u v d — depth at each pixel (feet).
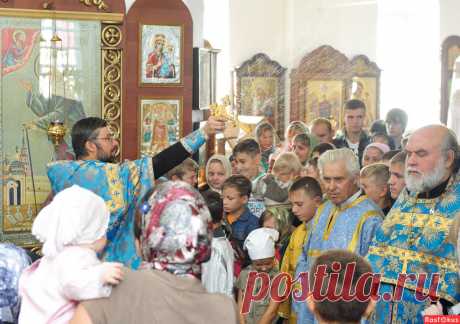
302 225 12.30
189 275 6.51
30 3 17.10
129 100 17.90
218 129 12.16
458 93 21.15
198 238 6.43
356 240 10.85
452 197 9.98
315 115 24.75
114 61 17.66
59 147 17.25
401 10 25.77
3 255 8.82
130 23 17.81
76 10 17.35
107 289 6.34
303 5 25.71
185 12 18.08
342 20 25.62
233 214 13.58
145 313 6.32
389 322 10.12
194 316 6.44
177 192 6.55
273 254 12.35
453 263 9.78
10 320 8.76
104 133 12.34
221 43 26.48
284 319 12.36
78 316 6.25
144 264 6.61
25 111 17.13
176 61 18.15
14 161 17.08
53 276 7.91
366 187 11.62
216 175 15.37
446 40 25.55
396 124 16.76
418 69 25.91
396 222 10.38
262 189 14.06
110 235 11.83
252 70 25.80
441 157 9.98
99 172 11.89
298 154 16.31
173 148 12.08
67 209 7.93
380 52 25.72
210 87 19.94
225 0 26.45
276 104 25.18
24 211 17.12
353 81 25.36
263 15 26.20
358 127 16.98
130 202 11.87
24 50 17.08
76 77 17.40
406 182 10.25
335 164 11.10
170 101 18.13
